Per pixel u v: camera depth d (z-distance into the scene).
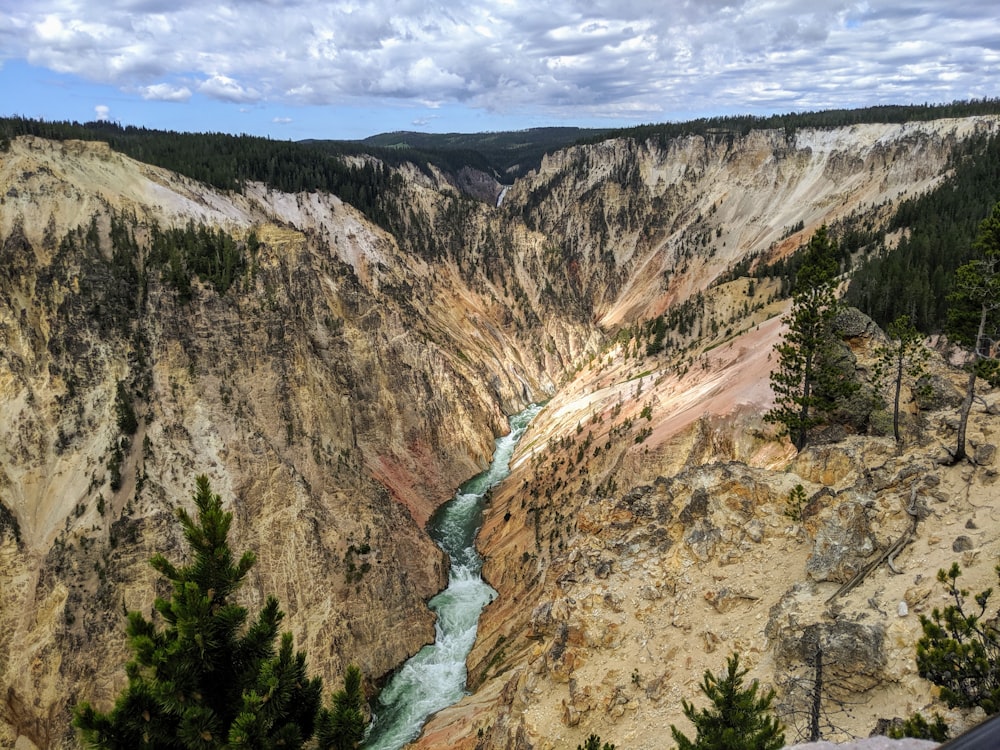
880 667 18.30
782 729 14.72
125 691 11.51
